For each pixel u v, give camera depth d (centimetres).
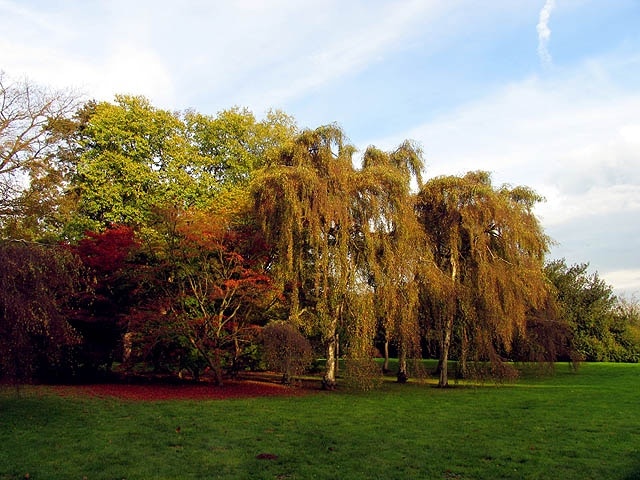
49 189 2264
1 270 1027
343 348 1889
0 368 1102
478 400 1677
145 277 1970
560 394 1872
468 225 2047
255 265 2066
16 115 2189
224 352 2092
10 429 1057
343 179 1841
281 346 1798
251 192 1877
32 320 1074
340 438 1036
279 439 1020
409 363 2062
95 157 2764
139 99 2948
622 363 3781
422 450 948
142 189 2791
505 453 930
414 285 1928
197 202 2783
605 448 975
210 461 849
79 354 2072
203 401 1568
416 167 2191
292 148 1909
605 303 3950
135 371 2267
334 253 1825
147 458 859
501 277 2030
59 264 1198
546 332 2770
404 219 1870
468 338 2109
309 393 1853
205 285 2041
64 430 1059
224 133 3081
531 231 2245
